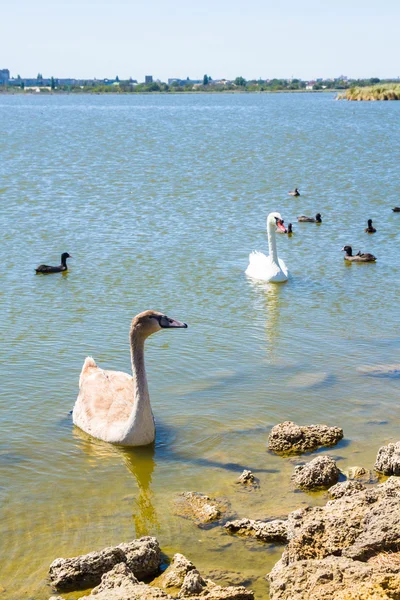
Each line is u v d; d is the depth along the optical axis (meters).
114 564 9.41
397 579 8.20
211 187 40.62
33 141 71.44
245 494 11.33
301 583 8.41
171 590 9.05
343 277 23.50
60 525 10.63
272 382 15.34
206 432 13.34
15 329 18.11
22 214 32.22
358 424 13.57
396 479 10.36
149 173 46.09
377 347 17.22
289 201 36.72
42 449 12.80
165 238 28.06
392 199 37.19
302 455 12.54
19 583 9.41
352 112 131.12
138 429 12.82
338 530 9.44
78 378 15.45
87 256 25.25
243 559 9.72
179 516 10.77
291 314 19.67
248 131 84.50
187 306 20.19
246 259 25.36
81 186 40.44
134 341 12.91
